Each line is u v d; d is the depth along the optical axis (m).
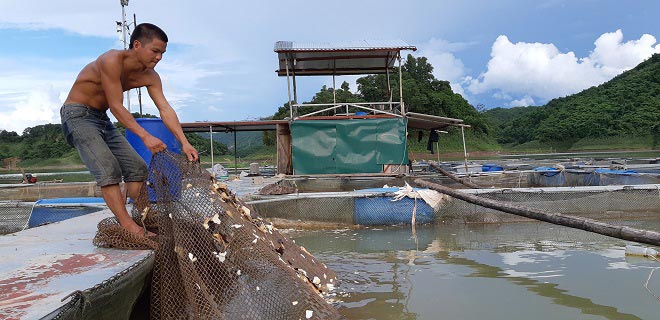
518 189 8.69
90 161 3.65
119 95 3.68
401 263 6.04
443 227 8.51
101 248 3.51
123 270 2.76
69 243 3.73
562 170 13.75
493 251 6.54
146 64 3.83
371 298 4.59
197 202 3.64
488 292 4.71
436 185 9.17
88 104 3.79
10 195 14.12
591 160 20.44
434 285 5.01
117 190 3.69
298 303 3.47
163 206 3.54
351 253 6.71
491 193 8.70
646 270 5.30
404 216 8.71
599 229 4.99
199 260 3.38
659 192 8.45
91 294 2.31
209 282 3.33
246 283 3.41
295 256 4.75
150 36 3.75
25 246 3.61
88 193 14.37
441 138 59.97
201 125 15.12
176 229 3.39
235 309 3.17
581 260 5.85
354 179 14.05
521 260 5.97
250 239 3.62
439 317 4.06
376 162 14.38
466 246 6.93
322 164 14.44
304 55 15.02
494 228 8.27
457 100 63.81
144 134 3.69
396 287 4.95
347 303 4.44
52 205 8.43
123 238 3.49
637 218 8.49
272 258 3.58
